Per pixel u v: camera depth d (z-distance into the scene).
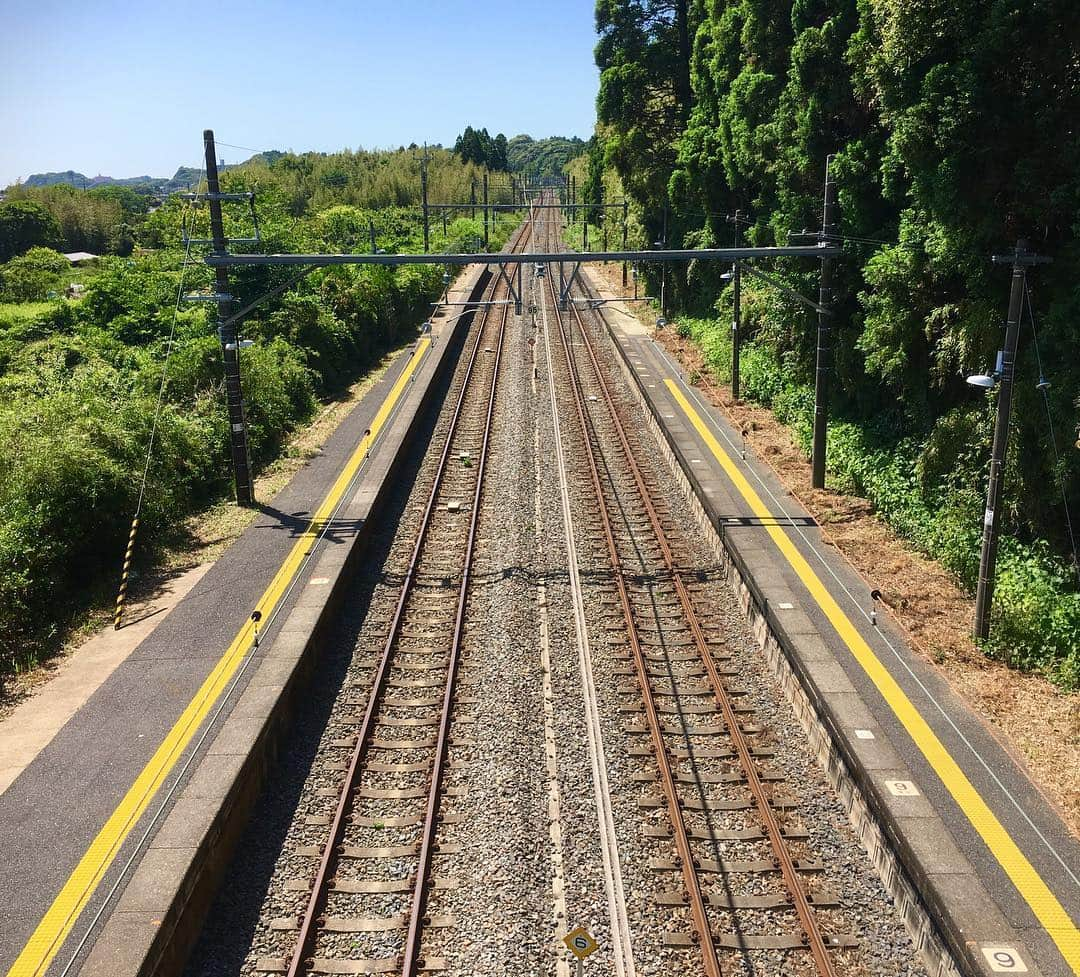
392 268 44.06
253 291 33.53
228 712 12.52
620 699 13.74
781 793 11.77
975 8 14.24
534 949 9.20
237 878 10.42
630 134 47.84
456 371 38.25
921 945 9.37
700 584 17.97
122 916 8.99
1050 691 12.86
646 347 39.09
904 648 13.95
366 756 12.58
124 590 15.93
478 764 12.17
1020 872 9.34
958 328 16.91
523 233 92.81
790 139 24.45
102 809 10.61
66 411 19.17
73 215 91.44
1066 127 14.05
